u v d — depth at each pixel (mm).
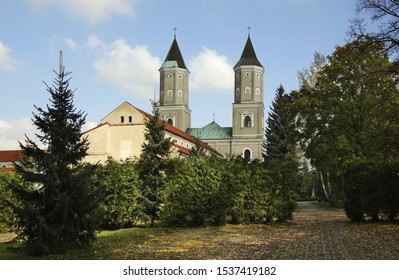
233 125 92938
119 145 55938
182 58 98062
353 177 23969
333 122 40625
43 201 13062
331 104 40094
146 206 23453
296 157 63250
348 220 25969
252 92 92438
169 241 15836
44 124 13750
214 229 20797
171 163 25641
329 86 40250
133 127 56000
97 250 13562
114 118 57281
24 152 13555
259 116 91750
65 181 13328
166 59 97062
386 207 22984
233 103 92938
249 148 91625
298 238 16359
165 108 94875
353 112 37250
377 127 27328
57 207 12867
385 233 17531
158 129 26000
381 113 26750
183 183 22594
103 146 55812
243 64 92875
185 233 18906
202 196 22266
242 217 23516
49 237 12844
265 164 25328
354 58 37125
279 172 24828
